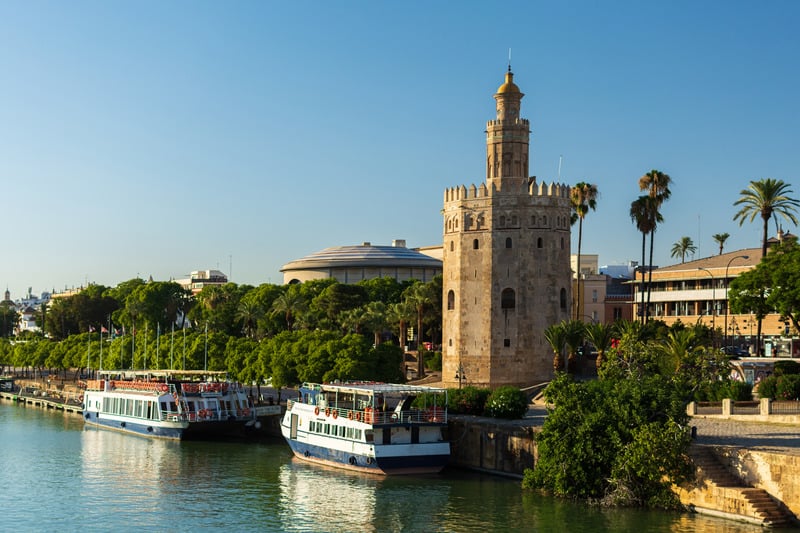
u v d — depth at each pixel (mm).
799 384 84125
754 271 103438
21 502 77375
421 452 83750
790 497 62781
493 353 117312
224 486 82250
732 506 64562
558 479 72688
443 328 123375
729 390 87625
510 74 122312
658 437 67312
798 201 117438
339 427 87812
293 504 74875
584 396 73688
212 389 113000
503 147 120562
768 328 145875
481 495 75375
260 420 113875
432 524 67688
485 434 84625
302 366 115688
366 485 80375
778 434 73625
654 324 114812
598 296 179750
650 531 63281
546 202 118500
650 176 129625
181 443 109188
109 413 124875
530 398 110938
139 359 169750
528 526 66250
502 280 117750
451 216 122375
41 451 104062
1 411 157625
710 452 68000
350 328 163375
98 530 68625
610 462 71188
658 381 74250
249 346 136750
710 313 156500
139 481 85438
